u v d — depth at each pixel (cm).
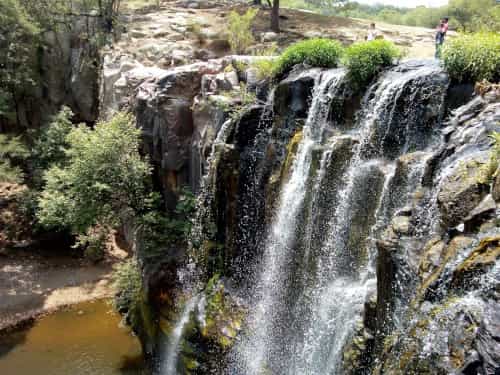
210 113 1653
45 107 3100
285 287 1244
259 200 1412
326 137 1241
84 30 3056
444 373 535
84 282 2248
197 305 1381
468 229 643
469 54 960
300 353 1130
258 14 3275
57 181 1834
